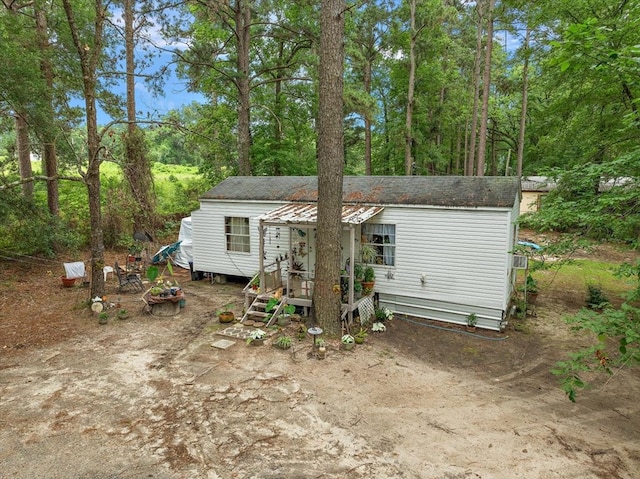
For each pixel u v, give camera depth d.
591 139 12.75
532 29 14.10
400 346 9.35
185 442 5.59
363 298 10.91
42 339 9.23
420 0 22.91
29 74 12.90
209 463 5.18
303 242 12.49
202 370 7.81
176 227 23.23
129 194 19.25
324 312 9.70
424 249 10.98
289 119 24.11
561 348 9.34
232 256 14.39
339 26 9.09
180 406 6.52
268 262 13.42
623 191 7.26
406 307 11.48
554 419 6.43
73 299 12.26
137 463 5.15
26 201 14.00
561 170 8.35
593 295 12.32
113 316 10.88
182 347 8.94
